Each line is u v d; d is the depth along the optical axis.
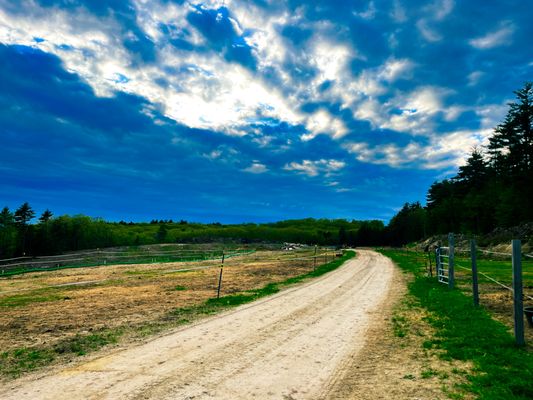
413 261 37.97
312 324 9.94
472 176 87.06
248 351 7.33
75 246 74.50
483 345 7.25
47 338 8.63
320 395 5.10
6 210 75.25
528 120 69.00
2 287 20.06
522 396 4.84
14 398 5.00
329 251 72.19
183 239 96.88
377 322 10.16
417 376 5.81
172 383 5.55
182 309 12.36
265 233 134.25
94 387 5.38
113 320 10.65
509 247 40.53
